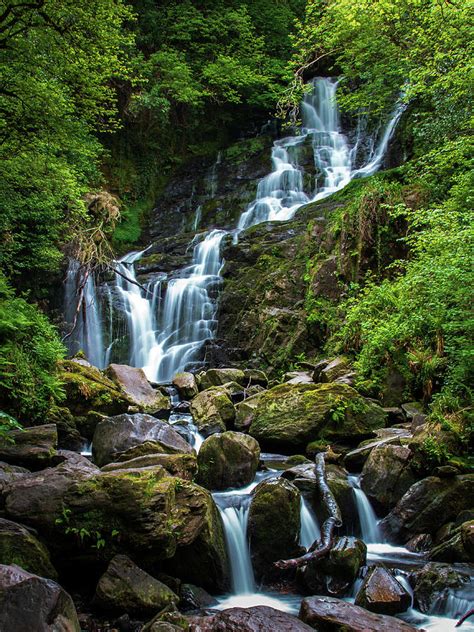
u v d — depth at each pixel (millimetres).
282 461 9383
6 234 15484
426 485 7090
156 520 5336
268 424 10273
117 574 5164
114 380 11945
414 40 16438
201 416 11320
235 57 28172
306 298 15680
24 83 10578
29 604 3891
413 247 13664
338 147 25375
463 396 8578
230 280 18781
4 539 5035
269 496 6426
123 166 26094
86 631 4840
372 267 14484
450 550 6207
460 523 6699
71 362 11273
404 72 16984
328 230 16469
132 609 5031
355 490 7656
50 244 17062
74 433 9773
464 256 8430
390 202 14359
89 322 18859
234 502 6875
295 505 6418
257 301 17141
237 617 4738
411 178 15234
